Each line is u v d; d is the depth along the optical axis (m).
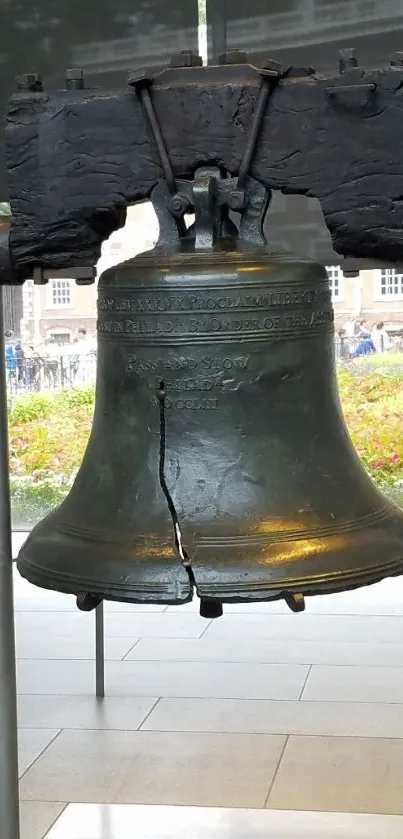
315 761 2.94
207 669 3.62
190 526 1.66
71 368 4.77
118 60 2.82
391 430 4.38
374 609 4.20
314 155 1.71
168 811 2.72
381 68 1.68
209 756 2.99
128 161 1.77
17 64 2.85
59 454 4.84
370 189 1.70
